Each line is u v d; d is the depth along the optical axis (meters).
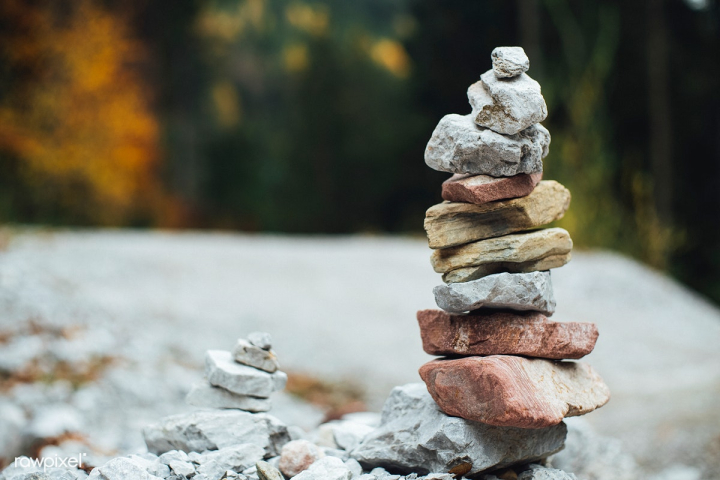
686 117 19.80
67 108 17.22
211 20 30.45
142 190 20.52
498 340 3.23
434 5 22.77
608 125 18.03
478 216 3.23
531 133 3.19
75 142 17.33
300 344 8.53
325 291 10.88
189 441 3.47
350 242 15.61
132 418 5.59
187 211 23.41
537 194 3.23
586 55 18.48
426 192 25.39
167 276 10.27
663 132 18.23
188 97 27.41
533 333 3.20
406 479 3.16
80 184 17.78
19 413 5.25
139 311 8.38
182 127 26.28
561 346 3.21
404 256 13.63
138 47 20.52
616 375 8.38
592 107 15.28
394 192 26.47
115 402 5.82
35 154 16.61
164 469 3.14
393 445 3.33
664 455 5.38
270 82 37.84
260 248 13.31
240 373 3.55
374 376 7.88
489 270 3.28
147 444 3.63
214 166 27.55
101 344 6.95
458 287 3.17
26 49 16.64
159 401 6.03
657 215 18.08
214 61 28.92
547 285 3.24
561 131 16.72
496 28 21.72
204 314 8.91
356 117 27.41
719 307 18.09
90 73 17.42
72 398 5.70
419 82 23.97
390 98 28.14
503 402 2.91
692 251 18.98
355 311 10.09
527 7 18.30
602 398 3.36
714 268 18.73
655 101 18.31
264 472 3.12
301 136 27.70
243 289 10.31
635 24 19.48
